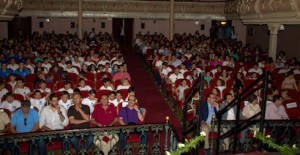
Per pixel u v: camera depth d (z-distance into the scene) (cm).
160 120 851
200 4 2116
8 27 2044
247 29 2152
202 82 432
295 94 895
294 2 1021
